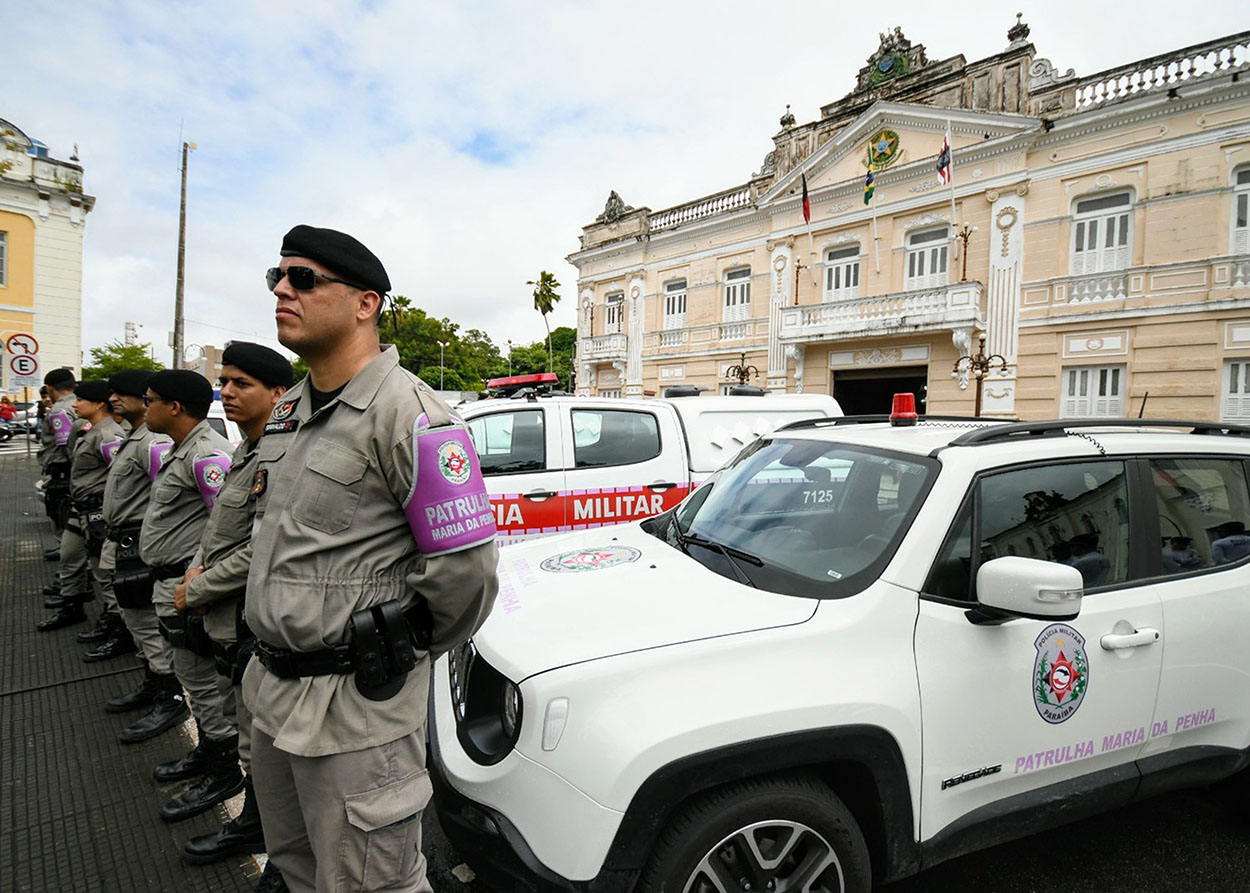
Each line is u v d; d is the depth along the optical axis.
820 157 17.05
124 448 3.44
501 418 4.96
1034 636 2.04
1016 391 14.10
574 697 1.69
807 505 2.49
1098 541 2.28
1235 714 2.41
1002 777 2.01
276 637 1.49
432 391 1.61
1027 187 13.88
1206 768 2.34
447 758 1.94
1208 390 11.91
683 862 1.66
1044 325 13.69
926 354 15.32
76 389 4.74
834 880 1.82
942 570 2.03
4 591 5.90
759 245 18.78
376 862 1.50
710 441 5.45
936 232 15.48
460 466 1.50
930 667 1.91
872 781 1.82
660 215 21.55
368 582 1.50
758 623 1.91
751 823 1.72
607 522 5.00
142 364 22.00
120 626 4.44
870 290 16.39
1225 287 11.72
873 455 2.46
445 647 1.61
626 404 5.30
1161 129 12.38
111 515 3.40
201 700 2.79
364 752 1.48
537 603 2.17
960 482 2.14
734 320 19.28
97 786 2.94
